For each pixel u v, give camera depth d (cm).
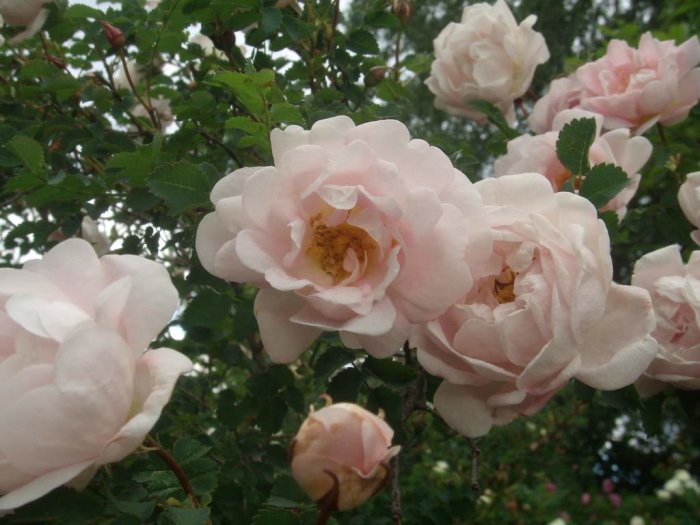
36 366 12
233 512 21
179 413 29
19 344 12
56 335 11
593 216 14
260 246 14
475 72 29
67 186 21
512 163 22
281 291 14
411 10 30
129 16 26
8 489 12
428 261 14
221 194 15
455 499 25
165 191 18
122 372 12
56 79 25
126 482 16
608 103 26
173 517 13
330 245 14
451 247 14
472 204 14
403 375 18
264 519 15
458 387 15
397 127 14
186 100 27
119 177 22
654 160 31
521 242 14
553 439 71
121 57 25
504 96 30
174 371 12
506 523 64
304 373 32
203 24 25
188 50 26
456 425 15
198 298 20
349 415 12
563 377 13
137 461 18
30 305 12
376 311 13
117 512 14
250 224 14
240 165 28
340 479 12
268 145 19
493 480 60
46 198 22
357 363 21
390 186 13
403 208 13
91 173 30
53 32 26
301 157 14
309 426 13
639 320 14
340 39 27
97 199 25
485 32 30
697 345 17
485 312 14
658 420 19
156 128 27
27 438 11
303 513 16
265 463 25
